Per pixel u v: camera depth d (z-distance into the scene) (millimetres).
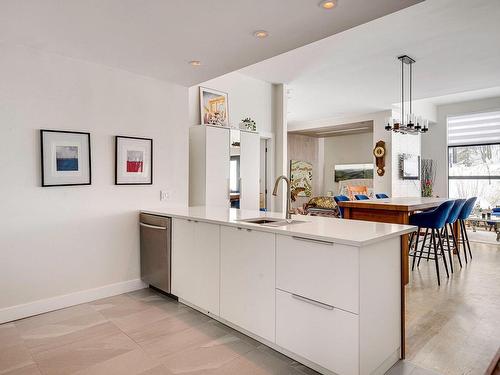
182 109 3957
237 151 4582
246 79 5219
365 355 1852
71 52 2939
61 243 3039
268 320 2268
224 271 2605
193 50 2887
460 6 3113
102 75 3264
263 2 2096
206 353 2246
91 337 2477
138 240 3588
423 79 5402
